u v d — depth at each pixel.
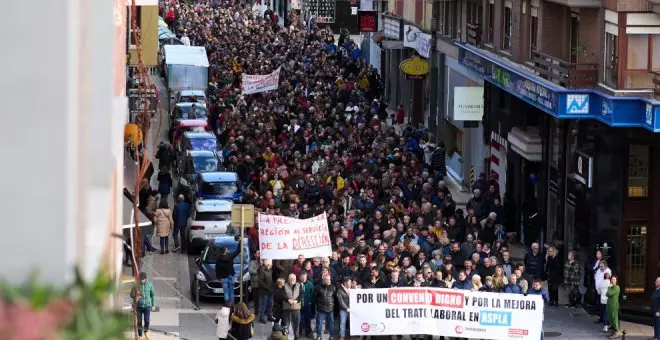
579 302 40.72
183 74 75.19
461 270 38.88
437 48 64.94
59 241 5.45
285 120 66.12
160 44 86.88
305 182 50.62
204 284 39.19
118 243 14.60
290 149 59.75
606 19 41.41
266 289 36.78
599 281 39.06
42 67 5.41
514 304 35.00
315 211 45.25
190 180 53.22
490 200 48.78
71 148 5.48
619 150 41.00
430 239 41.09
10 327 4.70
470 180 59.06
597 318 39.47
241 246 33.56
